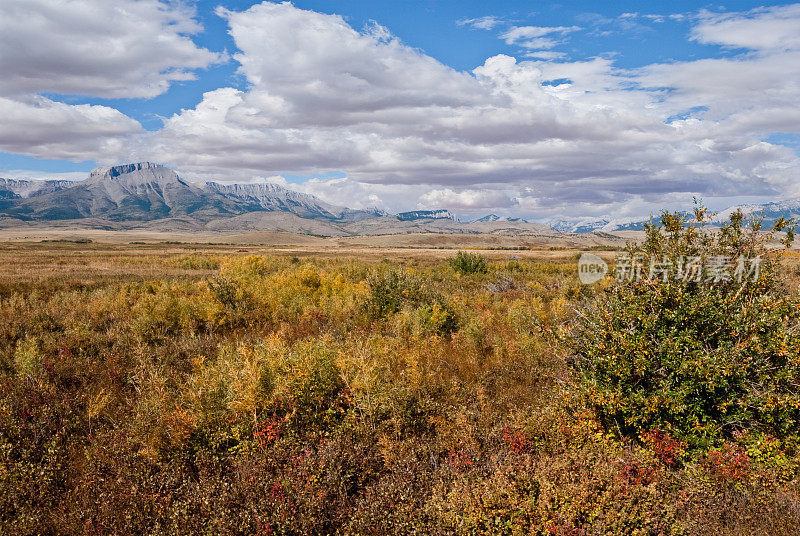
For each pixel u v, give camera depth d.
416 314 11.18
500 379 7.31
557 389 5.99
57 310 12.97
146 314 11.08
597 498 3.87
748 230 5.47
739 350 4.79
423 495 4.17
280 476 4.42
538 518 3.77
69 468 4.88
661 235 5.73
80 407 6.41
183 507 3.99
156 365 7.82
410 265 40.69
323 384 6.08
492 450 4.94
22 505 4.22
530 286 19.98
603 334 5.38
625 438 5.12
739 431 4.92
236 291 12.70
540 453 4.78
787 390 4.78
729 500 4.12
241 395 5.54
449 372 7.72
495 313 13.29
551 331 6.34
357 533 3.74
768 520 3.87
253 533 3.75
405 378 6.68
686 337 4.95
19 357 7.50
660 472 4.36
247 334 10.59
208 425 5.32
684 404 4.86
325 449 4.81
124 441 5.12
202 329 11.44
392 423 5.43
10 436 5.26
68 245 120.44
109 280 23.03
